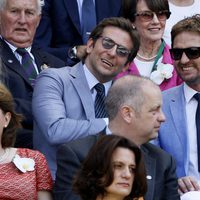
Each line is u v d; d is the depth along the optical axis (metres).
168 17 27.45
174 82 26.91
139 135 20.48
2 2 25.55
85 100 22.75
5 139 20.64
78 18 29.20
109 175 16.92
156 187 20.56
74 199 19.44
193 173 23.77
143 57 27.34
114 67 23.00
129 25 23.11
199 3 30.56
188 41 24.48
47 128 22.00
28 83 25.09
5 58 25.20
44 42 28.86
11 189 20.17
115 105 20.44
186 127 24.05
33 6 25.77
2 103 20.48
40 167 20.86
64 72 23.05
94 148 17.16
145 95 20.31
